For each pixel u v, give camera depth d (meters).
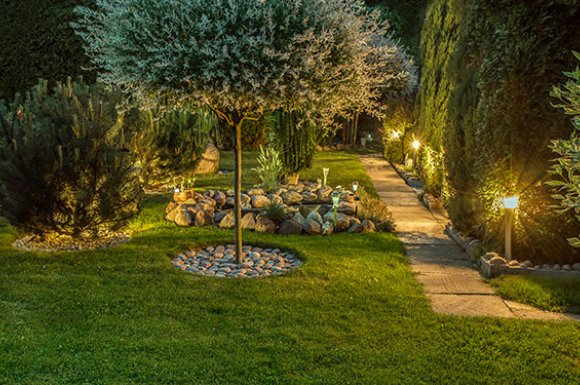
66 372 3.59
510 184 6.03
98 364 3.70
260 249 6.79
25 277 5.44
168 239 6.95
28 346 3.94
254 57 4.93
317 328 4.34
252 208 8.18
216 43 4.86
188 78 4.90
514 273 5.75
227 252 6.62
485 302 5.06
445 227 8.11
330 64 5.18
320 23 5.13
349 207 8.23
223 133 17.58
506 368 3.75
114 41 5.12
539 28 5.70
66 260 6.05
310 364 3.76
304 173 12.82
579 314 4.80
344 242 6.98
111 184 6.55
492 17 6.09
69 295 4.97
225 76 4.88
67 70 12.50
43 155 6.21
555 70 5.72
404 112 15.46
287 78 5.10
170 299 4.93
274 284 5.34
